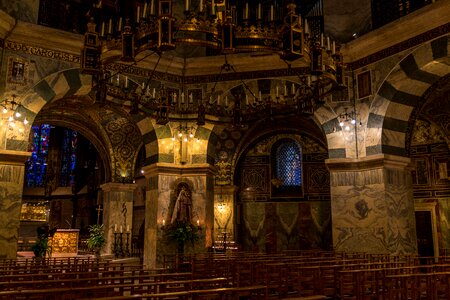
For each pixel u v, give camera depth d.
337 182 15.87
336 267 9.18
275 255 14.81
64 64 15.06
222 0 8.97
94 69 9.52
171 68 17.11
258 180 24.36
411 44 14.48
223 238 22.52
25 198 34.75
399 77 14.77
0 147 13.68
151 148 17.12
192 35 17.56
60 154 36.25
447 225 19.75
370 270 8.03
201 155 17.00
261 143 24.64
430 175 20.39
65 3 15.91
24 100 14.26
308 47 9.29
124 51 8.97
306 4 18.06
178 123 17.14
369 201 15.21
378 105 15.31
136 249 27.19
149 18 8.91
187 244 16.45
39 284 7.96
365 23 16.36
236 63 16.91
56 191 35.22
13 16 14.30
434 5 13.41
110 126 21.20
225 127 17.19
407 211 15.36
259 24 9.00
